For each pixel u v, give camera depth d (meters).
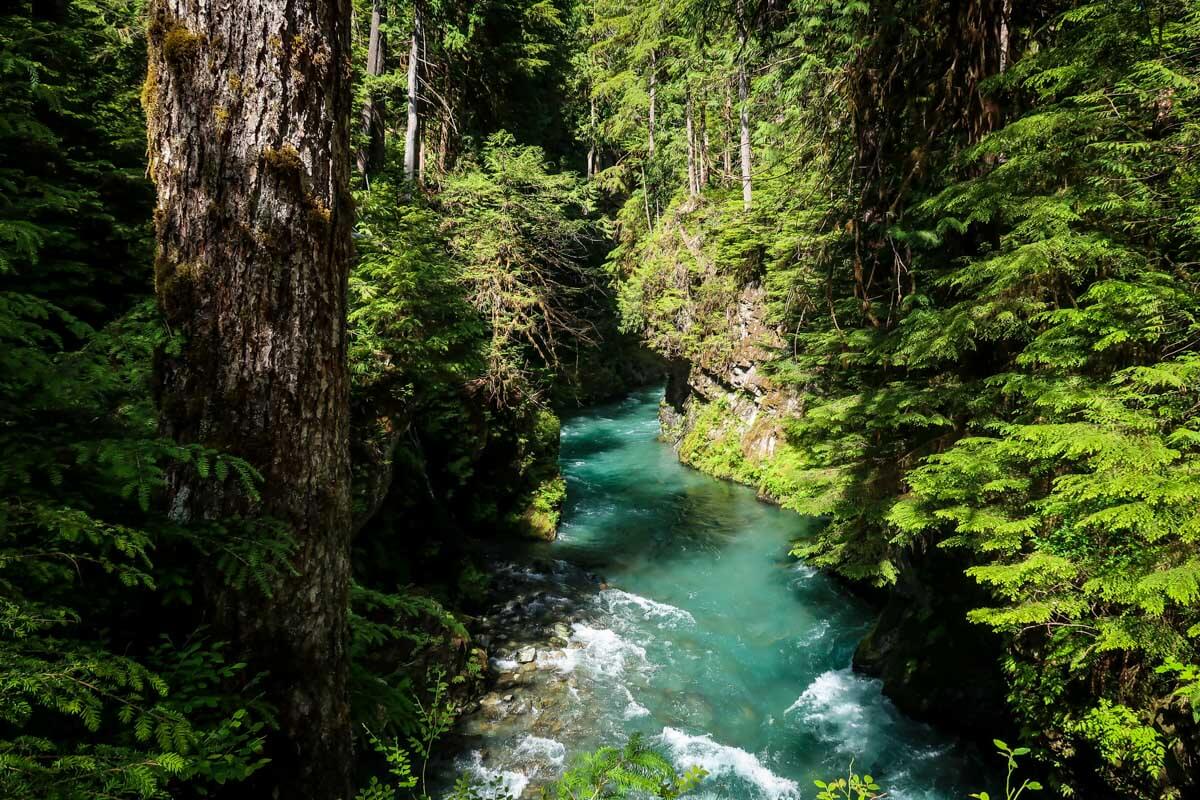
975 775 6.17
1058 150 4.88
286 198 3.02
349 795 3.38
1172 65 4.58
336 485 3.35
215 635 3.01
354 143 11.39
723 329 19.05
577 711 7.29
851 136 8.82
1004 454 5.30
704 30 10.47
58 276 4.86
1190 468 3.66
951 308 6.02
